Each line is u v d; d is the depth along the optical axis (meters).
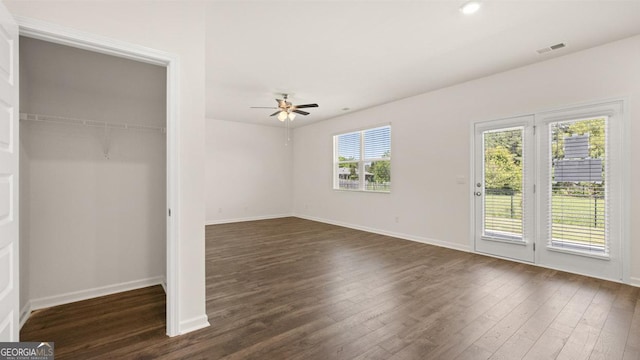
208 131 6.82
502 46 3.16
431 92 4.79
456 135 4.46
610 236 3.12
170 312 2.04
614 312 2.39
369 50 3.24
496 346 1.92
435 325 2.19
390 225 5.53
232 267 3.62
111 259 2.84
